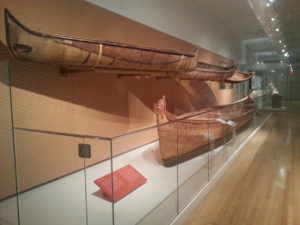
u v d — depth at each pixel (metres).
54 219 1.82
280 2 5.66
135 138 2.38
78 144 1.85
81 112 3.12
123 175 2.05
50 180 2.04
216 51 8.00
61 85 2.84
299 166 3.83
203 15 6.86
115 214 1.84
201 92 6.64
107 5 3.53
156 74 3.70
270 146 5.13
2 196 2.16
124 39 3.81
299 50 11.18
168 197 2.25
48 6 2.66
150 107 4.54
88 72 3.15
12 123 2.23
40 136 2.08
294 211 2.46
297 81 13.95
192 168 3.09
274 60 10.71
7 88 2.19
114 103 3.65
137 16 4.23
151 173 2.56
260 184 3.14
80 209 1.88
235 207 2.56
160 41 4.77
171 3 5.28
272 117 9.88
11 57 2.35
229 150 4.19
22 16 2.41
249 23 8.07
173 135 2.92
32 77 2.54
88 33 3.17
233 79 6.94
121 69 3.05
